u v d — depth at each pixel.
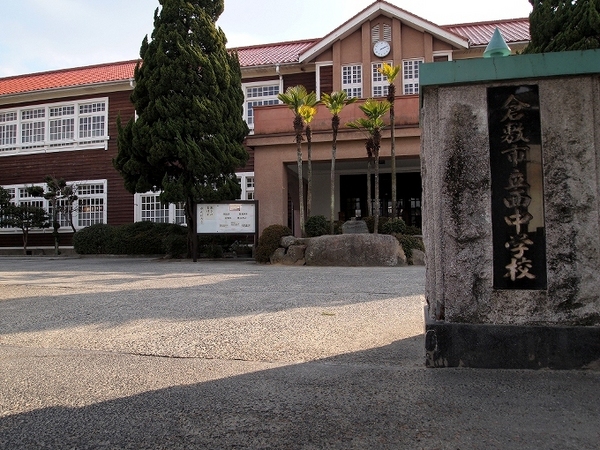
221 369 3.00
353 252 11.00
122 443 2.01
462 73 2.93
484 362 2.88
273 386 2.65
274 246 11.89
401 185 18.05
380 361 3.11
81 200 20.23
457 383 2.63
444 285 2.97
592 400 2.35
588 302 2.79
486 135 2.93
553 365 2.80
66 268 10.92
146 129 12.55
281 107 13.73
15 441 2.05
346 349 3.42
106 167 20.08
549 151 2.84
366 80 16.80
